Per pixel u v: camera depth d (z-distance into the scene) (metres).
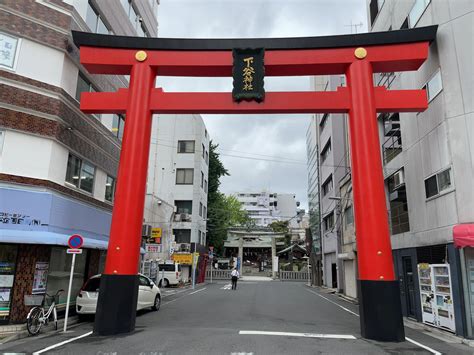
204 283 36.16
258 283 37.19
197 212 35.31
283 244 52.84
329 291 27.45
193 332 9.61
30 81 11.44
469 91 10.14
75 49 12.94
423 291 11.63
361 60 10.95
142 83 11.17
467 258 9.58
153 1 23.23
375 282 9.36
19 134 11.12
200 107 11.20
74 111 13.05
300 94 11.14
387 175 15.77
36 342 8.49
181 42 11.42
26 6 11.70
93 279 12.25
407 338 9.52
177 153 36.59
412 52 10.81
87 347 7.94
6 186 10.65
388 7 15.85
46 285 11.40
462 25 10.54
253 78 11.11
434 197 11.18
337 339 9.07
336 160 28.14
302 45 11.20
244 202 89.12
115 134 17.34
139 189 10.50
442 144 10.85
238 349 7.78
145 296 13.58
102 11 15.15
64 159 12.45
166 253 30.58
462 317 9.23
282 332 9.84
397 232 14.57
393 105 10.73
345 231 23.70
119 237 10.03
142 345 8.11
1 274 10.21
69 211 12.64
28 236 10.37
